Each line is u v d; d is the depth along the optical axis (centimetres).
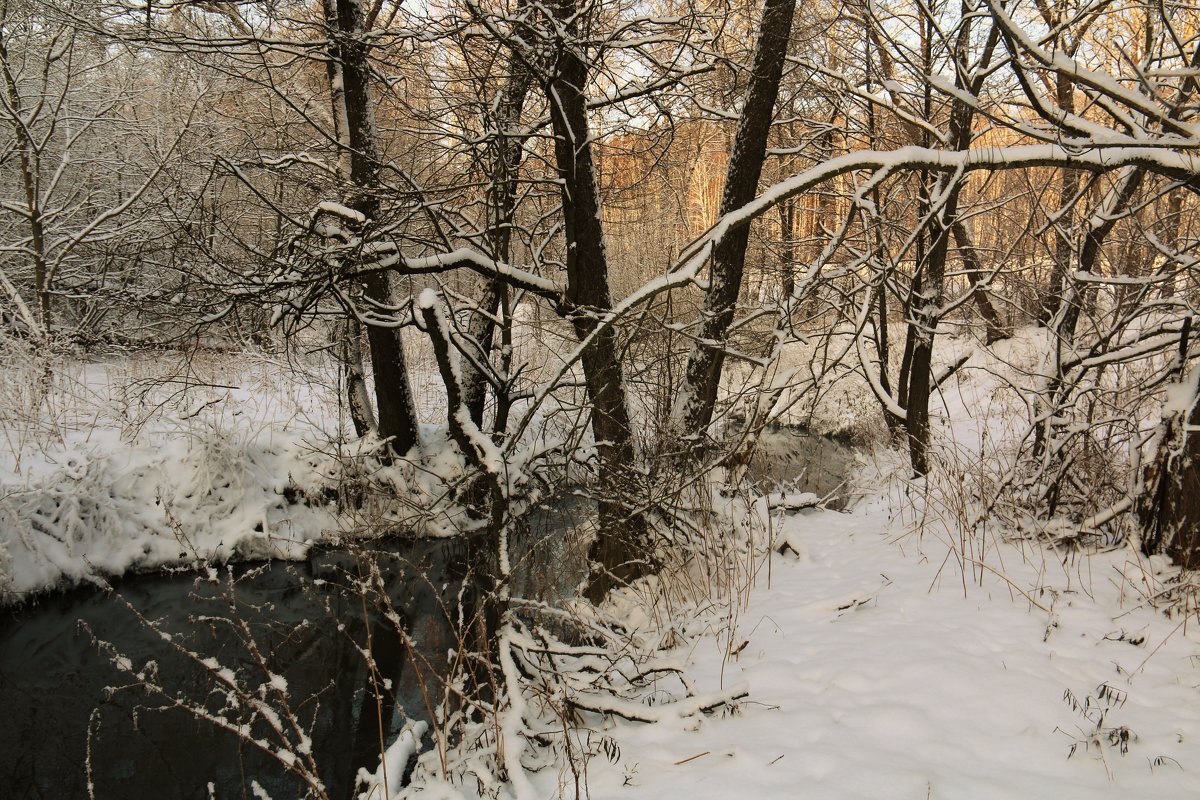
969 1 796
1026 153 466
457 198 856
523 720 443
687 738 409
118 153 1444
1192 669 424
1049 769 343
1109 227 731
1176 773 334
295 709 612
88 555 841
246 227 1199
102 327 1288
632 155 938
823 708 411
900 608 538
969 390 1323
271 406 1143
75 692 650
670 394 723
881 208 951
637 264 1734
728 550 700
